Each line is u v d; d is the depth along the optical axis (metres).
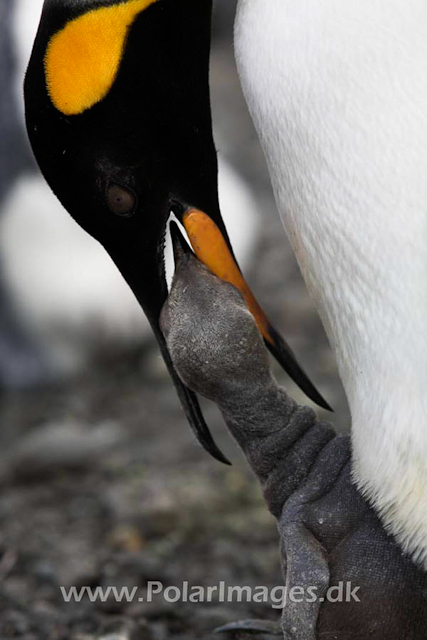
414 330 5.80
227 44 30.14
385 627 6.20
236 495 11.23
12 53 15.12
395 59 5.63
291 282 17.64
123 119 6.22
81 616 8.84
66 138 6.23
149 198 6.36
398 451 5.97
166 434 13.20
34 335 15.26
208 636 8.22
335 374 14.09
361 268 5.89
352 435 6.34
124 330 15.27
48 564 9.97
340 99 5.72
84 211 6.40
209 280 6.28
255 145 24.31
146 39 6.14
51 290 15.01
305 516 6.36
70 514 11.27
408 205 5.69
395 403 5.95
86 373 15.45
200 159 6.41
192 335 6.15
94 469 12.20
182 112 6.31
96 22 6.06
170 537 10.63
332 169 5.83
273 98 5.91
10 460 12.49
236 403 6.41
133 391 14.75
